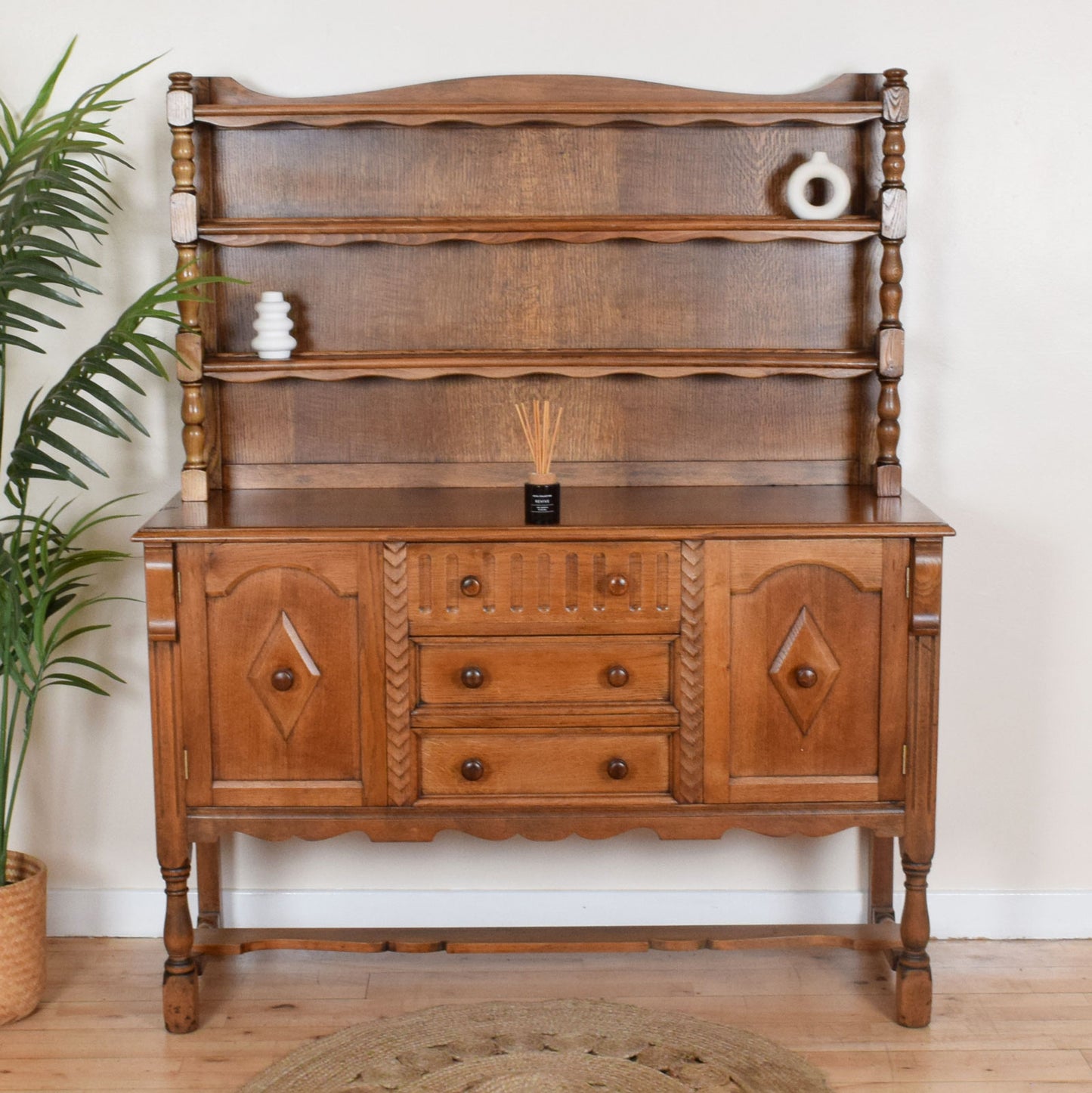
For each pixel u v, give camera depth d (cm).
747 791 276
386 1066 270
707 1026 285
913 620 269
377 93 300
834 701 273
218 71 303
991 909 329
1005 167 305
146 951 322
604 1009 292
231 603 269
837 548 268
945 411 314
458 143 303
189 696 271
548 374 311
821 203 304
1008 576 319
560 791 277
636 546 268
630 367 292
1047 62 302
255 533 265
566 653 272
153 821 329
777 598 270
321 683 272
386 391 311
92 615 322
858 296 309
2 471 317
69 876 331
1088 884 329
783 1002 296
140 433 316
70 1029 287
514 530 266
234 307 308
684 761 275
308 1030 285
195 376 289
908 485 317
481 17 301
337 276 307
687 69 303
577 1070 268
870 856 325
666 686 274
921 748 274
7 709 290
